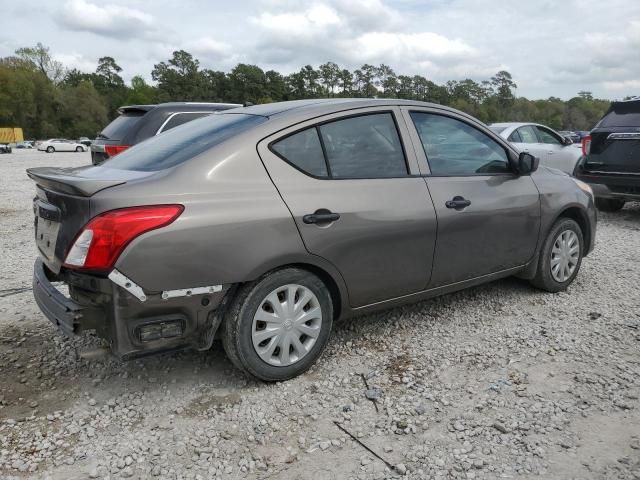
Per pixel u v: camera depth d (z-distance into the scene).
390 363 3.54
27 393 3.18
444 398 3.11
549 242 4.70
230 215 2.92
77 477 2.46
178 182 2.89
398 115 3.79
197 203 2.86
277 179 3.16
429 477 2.45
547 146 11.15
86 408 3.03
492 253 4.21
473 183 4.06
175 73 101.69
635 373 3.38
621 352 3.69
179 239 2.78
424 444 2.69
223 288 2.94
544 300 4.70
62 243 2.83
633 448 2.64
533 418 2.90
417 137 3.84
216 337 3.18
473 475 2.46
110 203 2.69
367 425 2.86
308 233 3.18
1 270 5.73
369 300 3.61
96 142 8.27
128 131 7.75
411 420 2.89
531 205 4.43
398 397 3.12
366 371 3.43
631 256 6.28
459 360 3.58
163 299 2.79
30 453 2.62
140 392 3.19
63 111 95.12
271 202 3.07
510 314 4.37
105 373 3.42
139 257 2.69
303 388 3.23
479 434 2.77
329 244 3.27
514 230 4.33
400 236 3.59
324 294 3.34
